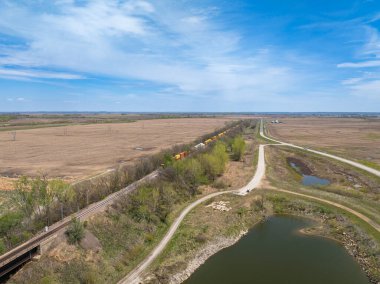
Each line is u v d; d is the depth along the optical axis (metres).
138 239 56.69
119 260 50.00
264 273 48.06
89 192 66.38
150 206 66.25
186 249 54.59
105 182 75.62
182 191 80.50
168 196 73.19
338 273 48.06
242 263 51.34
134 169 86.56
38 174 96.44
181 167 85.75
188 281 46.38
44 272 42.91
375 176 100.06
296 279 46.28
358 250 55.00
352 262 51.59
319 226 66.75
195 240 57.53
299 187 89.88
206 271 49.06
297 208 76.06
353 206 73.38
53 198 57.94
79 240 49.62
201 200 78.81
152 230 60.62
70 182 84.31
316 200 78.50
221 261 52.22
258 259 52.62
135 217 62.22
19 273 42.66
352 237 59.94
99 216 57.81
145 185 73.50
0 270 40.28
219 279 46.56
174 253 52.91
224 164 104.56
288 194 83.31
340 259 52.56
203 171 92.88
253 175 103.56
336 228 64.56
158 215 65.88
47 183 59.84
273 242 59.47
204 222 65.38
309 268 49.50
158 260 50.50
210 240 58.53
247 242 59.75
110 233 55.22
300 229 65.75
